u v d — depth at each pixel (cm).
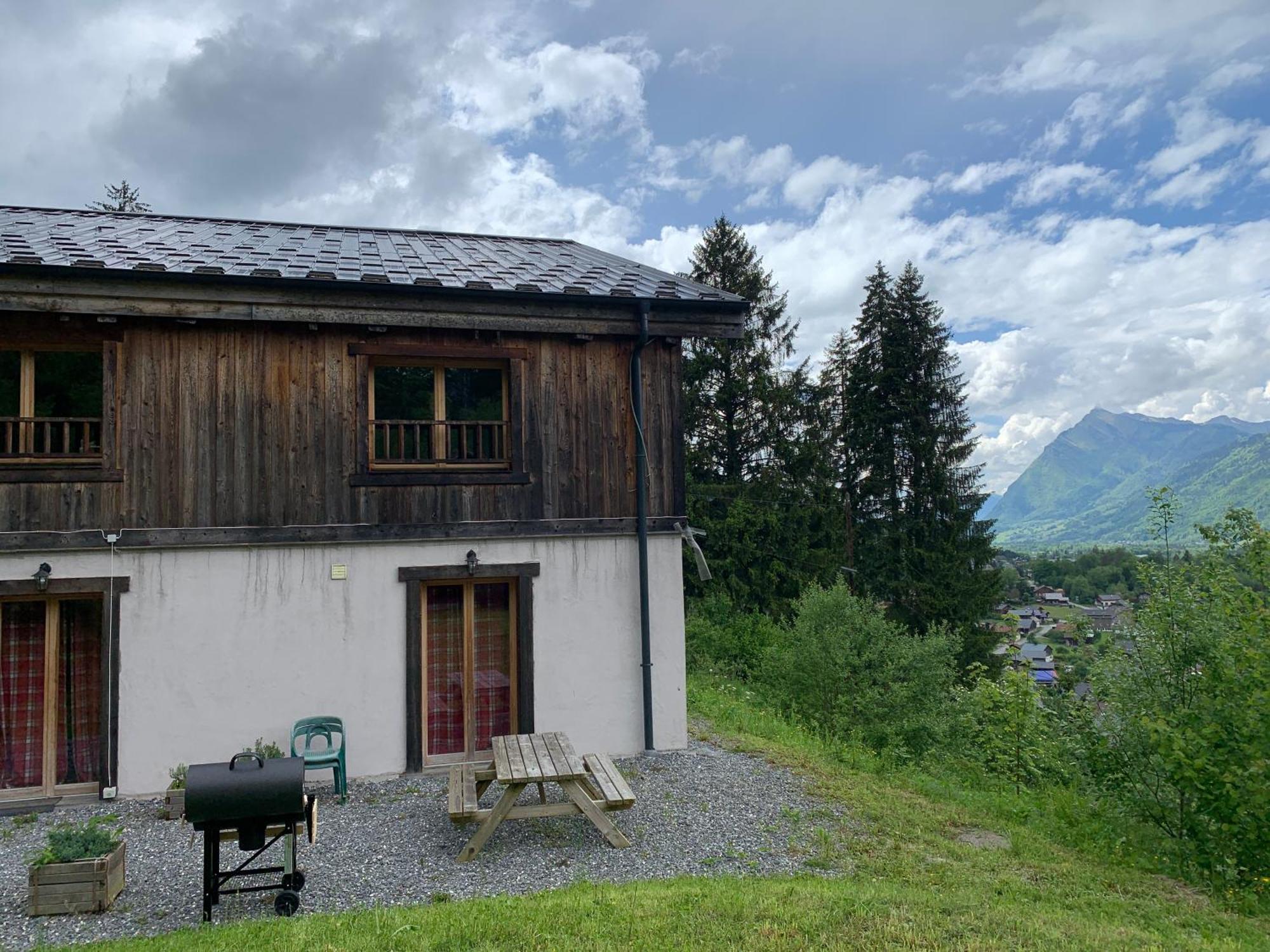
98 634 809
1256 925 616
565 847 668
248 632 823
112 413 802
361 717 850
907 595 2748
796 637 1720
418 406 911
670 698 961
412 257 1048
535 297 888
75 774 795
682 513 978
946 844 721
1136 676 872
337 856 641
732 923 496
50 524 781
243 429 837
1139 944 518
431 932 475
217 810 504
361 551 861
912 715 1488
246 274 792
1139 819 841
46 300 752
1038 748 1072
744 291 2820
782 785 853
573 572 930
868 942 477
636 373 961
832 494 2761
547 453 932
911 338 2953
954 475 2864
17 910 541
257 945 457
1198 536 915
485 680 912
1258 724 739
